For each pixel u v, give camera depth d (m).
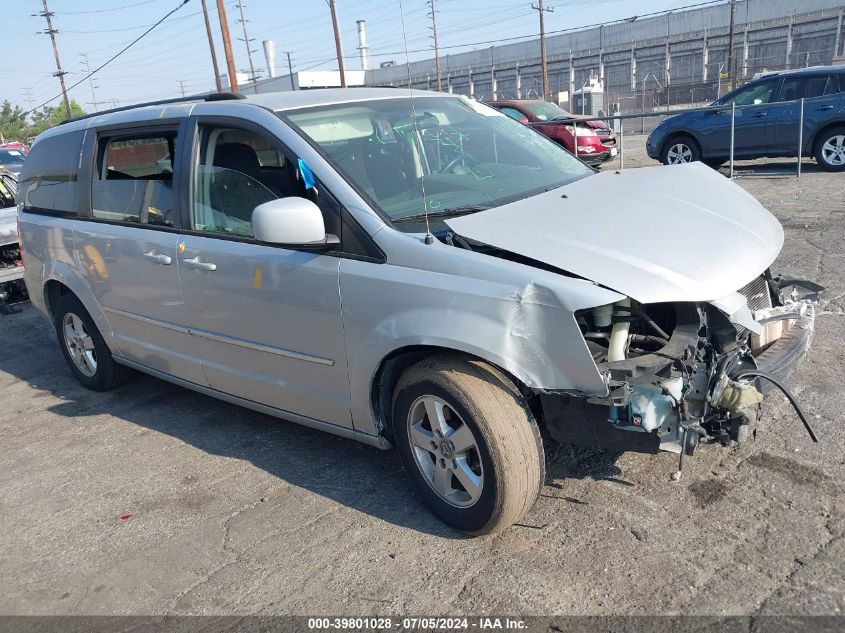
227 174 3.76
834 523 2.91
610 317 2.80
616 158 16.97
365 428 3.38
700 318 2.79
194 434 4.46
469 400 2.82
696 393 2.71
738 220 3.36
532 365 2.69
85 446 4.46
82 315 5.03
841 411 3.79
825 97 11.52
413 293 2.92
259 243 3.55
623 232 2.98
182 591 2.98
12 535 3.54
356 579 2.93
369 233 3.11
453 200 3.40
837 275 6.05
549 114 15.87
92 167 4.71
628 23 50.62
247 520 3.44
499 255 2.91
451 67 60.84
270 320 3.55
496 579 2.82
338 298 3.19
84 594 3.03
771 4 43.81
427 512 3.34
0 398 5.48
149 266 4.17
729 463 3.41
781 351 3.09
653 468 3.44
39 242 5.25
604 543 2.95
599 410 2.73
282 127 3.49
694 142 12.98
